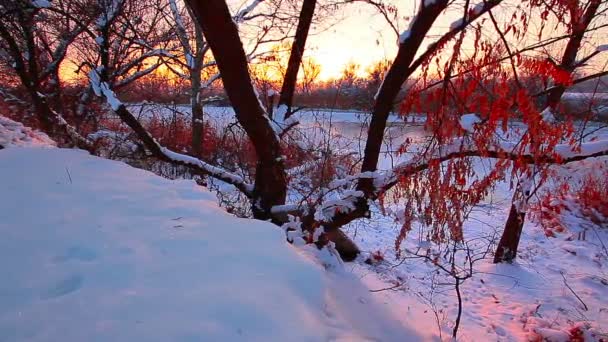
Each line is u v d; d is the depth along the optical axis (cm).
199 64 967
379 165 710
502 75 309
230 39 457
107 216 347
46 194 386
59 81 945
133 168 518
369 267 613
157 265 274
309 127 603
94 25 745
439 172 365
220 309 233
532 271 698
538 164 360
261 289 259
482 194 386
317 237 461
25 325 209
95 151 747
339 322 295
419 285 600
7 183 409
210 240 318
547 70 309
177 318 221
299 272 297
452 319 504
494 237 800
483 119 323
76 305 227
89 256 282
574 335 480
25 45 911
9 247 284
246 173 741
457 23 334
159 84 1038
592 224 916
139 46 844
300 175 607
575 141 372
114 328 210
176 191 434
